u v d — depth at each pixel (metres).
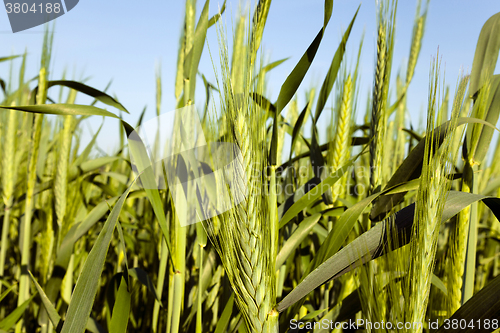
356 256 1.62
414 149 1.93
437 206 1.43
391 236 1.64
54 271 2.48
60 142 2.81
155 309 2.63
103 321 3.76
